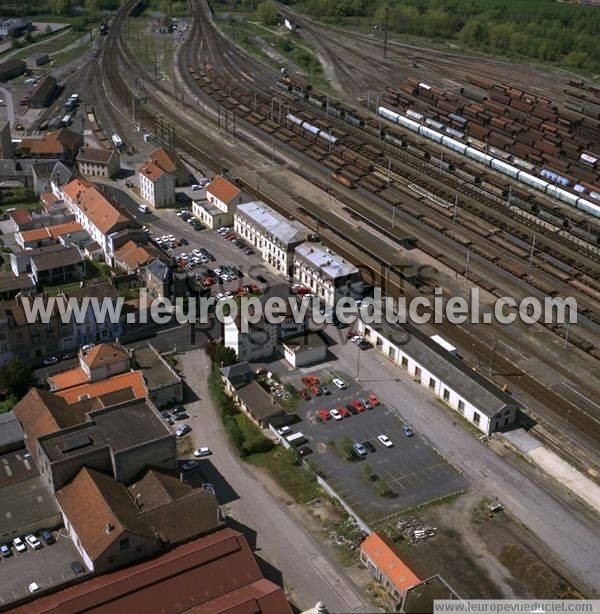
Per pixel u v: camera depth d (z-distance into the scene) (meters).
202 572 144.50
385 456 184.62
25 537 156.38
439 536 163.25
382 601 149.12
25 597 140.62
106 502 152.25
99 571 145.75
